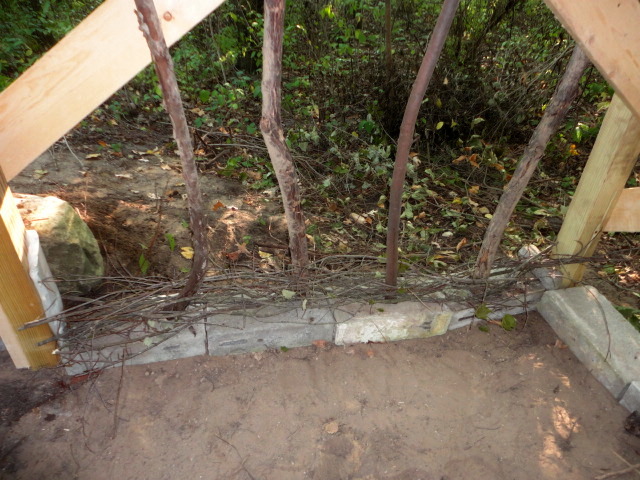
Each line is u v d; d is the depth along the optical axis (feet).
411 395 7.32
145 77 17.16
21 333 6.53
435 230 11.98
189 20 5.14
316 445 6.53
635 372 7.20
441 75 15.42
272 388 7.23
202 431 6.59
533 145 6.82
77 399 6.82
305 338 7.84
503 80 16.34
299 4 18.43
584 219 8.10
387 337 8.16
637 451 6.68
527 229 12.87
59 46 5.09
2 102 5.27
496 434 6.83
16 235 6.09
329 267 9.49
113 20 5.06
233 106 15.55
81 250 7.83
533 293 8.71
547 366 7.93
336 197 13.32
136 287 7.98
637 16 5.18
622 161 7.38
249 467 6.21
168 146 14.53
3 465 5.97
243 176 13.10
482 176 14.93
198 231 6.41
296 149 14.97
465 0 15.61
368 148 14.46
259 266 9.78
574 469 6.42
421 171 14.80
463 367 7.85
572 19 5.10
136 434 6.48
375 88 15.96
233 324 7.46
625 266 11.67
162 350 7.31
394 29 17.06
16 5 17.53
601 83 16.69
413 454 6.50
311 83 17.94
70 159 12.44
